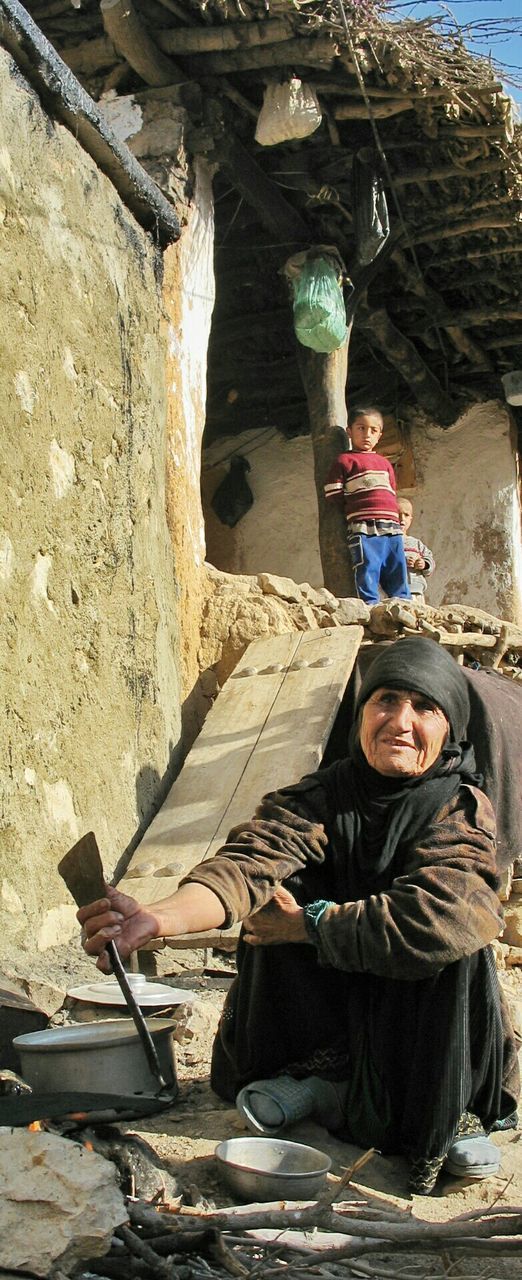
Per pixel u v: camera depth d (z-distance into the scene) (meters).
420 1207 2.88
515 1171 3.08
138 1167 2.75
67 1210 2.21
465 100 7.23
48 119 5.24
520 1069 3.57
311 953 3.21
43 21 7.68
